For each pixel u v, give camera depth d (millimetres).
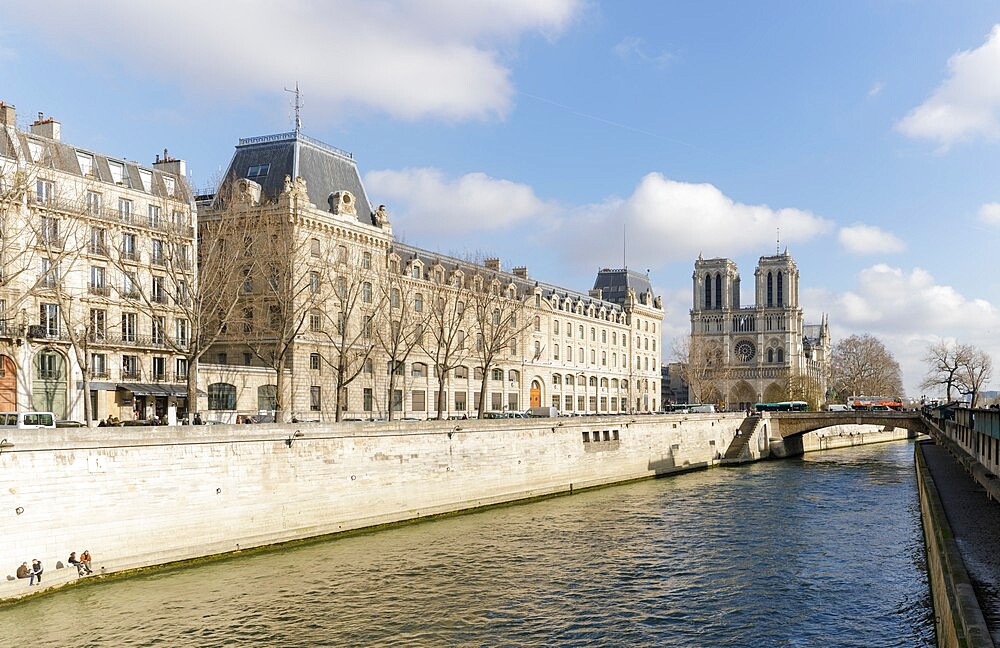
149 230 65062
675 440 91125
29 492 35406
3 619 32281
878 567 42062
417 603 35031
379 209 88188
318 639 30391
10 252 53531
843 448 138625
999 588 25594
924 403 170375
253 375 72250
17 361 55875
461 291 91125
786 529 52656
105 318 62062
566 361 124188
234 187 68688
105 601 34719
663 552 45469
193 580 38250
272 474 45719
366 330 81875
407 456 54469
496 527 52844
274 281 68938
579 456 73125
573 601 35750
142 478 39719
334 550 45219
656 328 156375
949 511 40688
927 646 29797
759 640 30906
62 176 59188
